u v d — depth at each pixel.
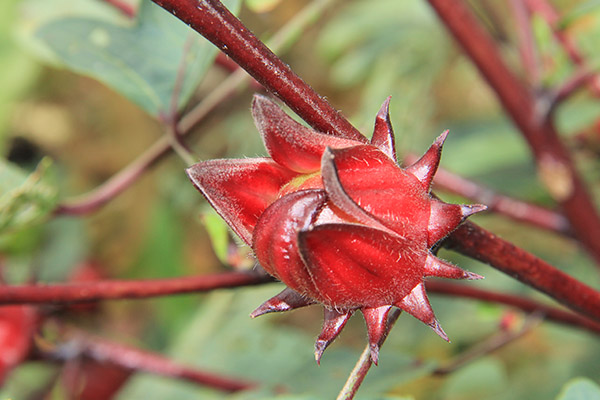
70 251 0.55
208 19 0.27
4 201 0.35
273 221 0.26
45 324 0.45
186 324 0.61
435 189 0.44
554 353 0.58
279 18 0.69
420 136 0.55
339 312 0.27
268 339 0.50
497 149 0.54
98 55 0.35
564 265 0.60
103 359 0.45
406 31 0.62
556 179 0.40
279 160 0.27
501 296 0.38
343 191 0.26
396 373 0.37
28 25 0.48
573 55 0.43
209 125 0.68
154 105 0.34
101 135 0.77
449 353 0.58
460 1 0.39
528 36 0.41
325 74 0.78
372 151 0.27
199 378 0.45
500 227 0.63
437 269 0.27
